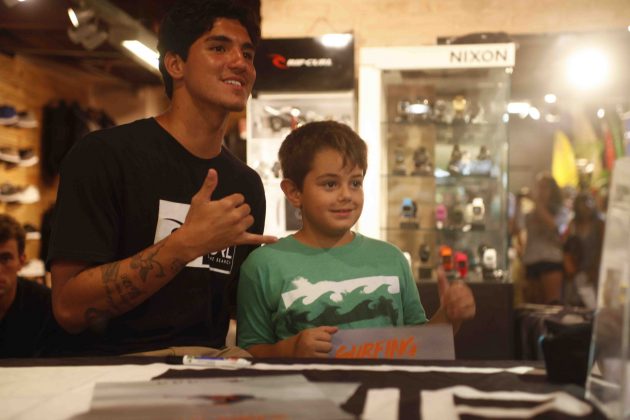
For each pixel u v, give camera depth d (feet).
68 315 4.94
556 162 19.92
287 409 2.68
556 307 13.97
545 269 19.04
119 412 2.65
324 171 5.75
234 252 5.98
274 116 15.23
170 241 4.62
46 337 5.71
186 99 5.74
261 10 16.81
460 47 14.08
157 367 3.70
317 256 5.90
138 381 3.29
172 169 5.64
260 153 15.26
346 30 16.74
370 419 2.62
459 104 14.97
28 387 3.24
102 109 29.78
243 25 5.80
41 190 26.21
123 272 4.70
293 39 14.76
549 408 2.78
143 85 29.76
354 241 6.09
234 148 20.89
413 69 14.35
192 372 3.55
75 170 5.31
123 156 5.44
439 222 14.94
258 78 14.84
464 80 14.90
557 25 16.63
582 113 19.08
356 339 4.44
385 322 5.75
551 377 3.29
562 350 3.25
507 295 13.65
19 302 8.38
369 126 14.43
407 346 4.40
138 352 5.20
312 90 14.80
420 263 15.02
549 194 19.30
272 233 14.98
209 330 5.64
